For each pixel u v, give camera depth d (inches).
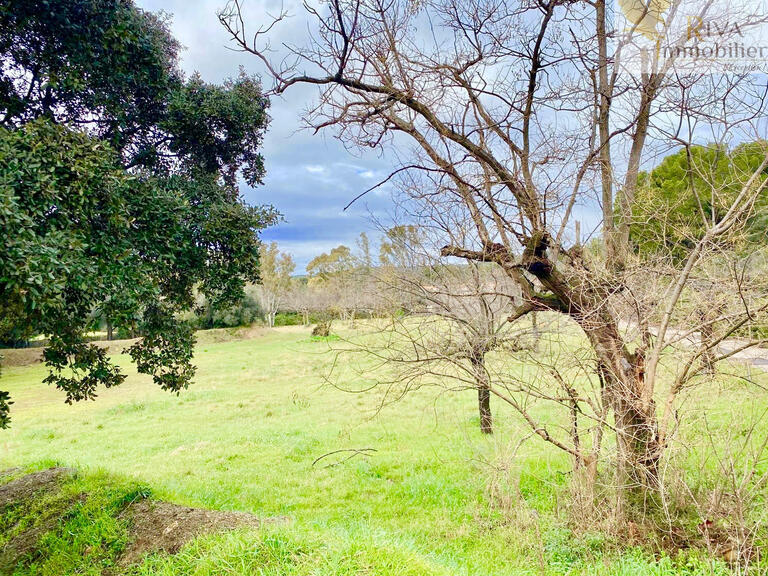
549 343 217.5
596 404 210.5
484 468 237.8
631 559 173.6
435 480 290.2
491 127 213.0
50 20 235.1
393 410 529.3
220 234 295.4
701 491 198.4
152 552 184.2
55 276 191.2
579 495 203.5
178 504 220.8
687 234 201.8
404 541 180.1
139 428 544.1
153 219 262.2
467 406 515.5
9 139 194.7
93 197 225.5
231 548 161.5
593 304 208.1
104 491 240.2
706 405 214.8
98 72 262.1
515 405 203.0
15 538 218.4
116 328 242.1
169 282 301.4
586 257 219.0
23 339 260.1
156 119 317.7
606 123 230.7
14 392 874.1
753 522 178.1
